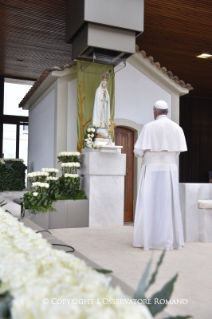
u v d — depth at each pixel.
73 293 0.67
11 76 12.13
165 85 8.51
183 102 13.48
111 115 7.57
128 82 8.19
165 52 9.30
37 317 0.64
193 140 13.46
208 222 4.71
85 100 7.29
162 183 4.17
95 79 7.38
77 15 6.22
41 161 9.15
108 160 6.40
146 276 0.82
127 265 3.34
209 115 13.80
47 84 8.19
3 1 6.67
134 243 4.23
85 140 6.71
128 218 8.29
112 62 6.54
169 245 4.08
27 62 10.56
